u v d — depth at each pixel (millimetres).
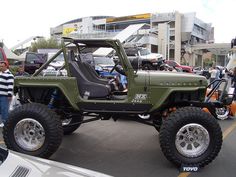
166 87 5941
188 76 6055
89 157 6289
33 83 6156
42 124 5711
